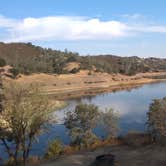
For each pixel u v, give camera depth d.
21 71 174.38
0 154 41.62
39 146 47.59
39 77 177.50
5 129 30.80
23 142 31.53
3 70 165.75
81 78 197.25
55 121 32.38
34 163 32.69
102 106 100.06
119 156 31.55
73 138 43.00
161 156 30.41
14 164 32.47
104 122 46.34
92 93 150.62
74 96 138.88
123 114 80.00
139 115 77.69
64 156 33.97
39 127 31.44
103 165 27.98
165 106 38.16
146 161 29.36
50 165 30.95
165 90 148.12
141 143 35.81
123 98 122.56
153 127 37.62
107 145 37.12
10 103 30.61
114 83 199.12
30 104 30.81
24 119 30.59
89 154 33.56
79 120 43.28
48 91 151.75
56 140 38.44
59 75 193.25
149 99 114.12
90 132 42.84
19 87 31.23
